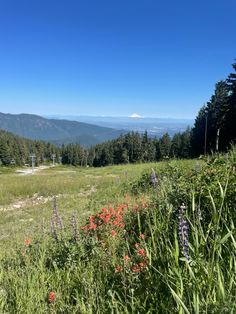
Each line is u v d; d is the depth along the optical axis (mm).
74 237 5465
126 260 3973
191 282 2760
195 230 3135
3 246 8117
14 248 7023
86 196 17594
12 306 4008
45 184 24359
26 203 19203
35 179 30062
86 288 3916
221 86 68438
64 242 5488
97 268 4574
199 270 2803
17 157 147875
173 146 100188
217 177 4859
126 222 5781
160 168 13227
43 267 4957
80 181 25281
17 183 25562
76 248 5078
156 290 3232
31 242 6645
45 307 3814
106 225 5551
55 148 184875
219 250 2992
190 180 5531
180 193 5152
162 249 3566
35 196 21094
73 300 4031
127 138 123625
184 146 88062
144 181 13594
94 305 3512
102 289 3875
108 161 131750
